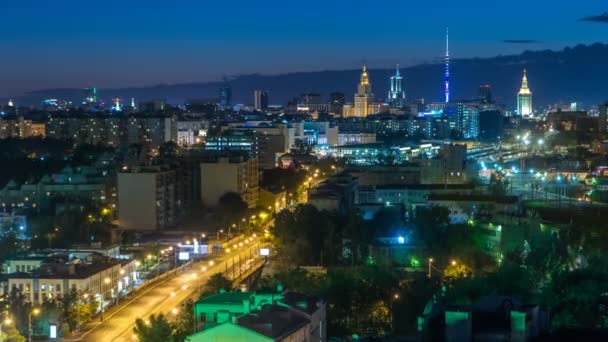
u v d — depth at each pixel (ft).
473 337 444.55
